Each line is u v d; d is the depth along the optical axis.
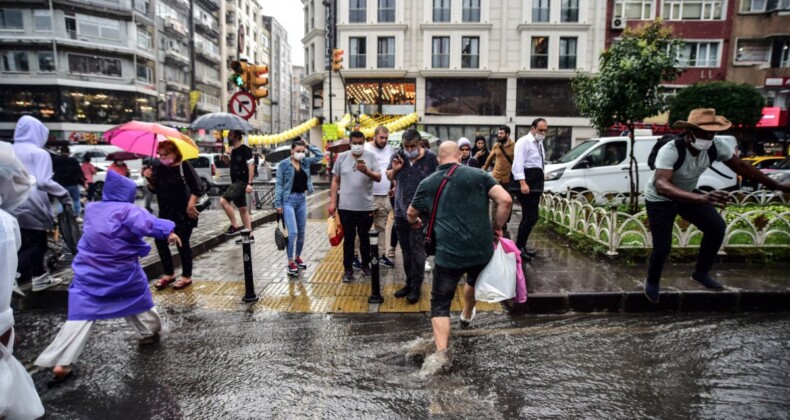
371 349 3.95
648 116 8.55
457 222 3.62
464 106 31.36
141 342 4.12
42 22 35.66
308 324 4.52
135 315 3.98
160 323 4.20
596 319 4.62
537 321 4.57
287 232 6.23
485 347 3.97
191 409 3.07
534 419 2.90
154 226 3.71
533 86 30.92
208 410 3.06
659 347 3.93
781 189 4.41
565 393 3.21
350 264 5.85
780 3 28.41
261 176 22.08
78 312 3.54
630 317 4.67
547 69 30.34
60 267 6.25
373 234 5.04
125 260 3.73
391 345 4.03
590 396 3.16
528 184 6.12
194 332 4.34
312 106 35.75
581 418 2.90
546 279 5.34
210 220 10.45
